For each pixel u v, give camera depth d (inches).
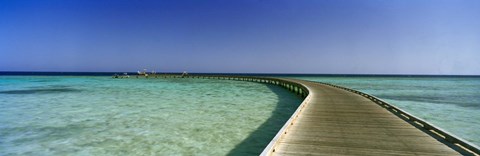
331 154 229.3
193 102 741.9
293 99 852.6
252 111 598.5
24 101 752.3
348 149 242.2
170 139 368.2
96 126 437.7
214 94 990.4
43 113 553.0
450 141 263.7
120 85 1547.7
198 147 336.2
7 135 381.4
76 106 655.1
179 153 313.4
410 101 876.6
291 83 1157.7
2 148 324.8
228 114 556.7
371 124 344.5
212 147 336.8
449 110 677.9
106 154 307.0
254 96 931.3
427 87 1732.3
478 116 590.9
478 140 395.2
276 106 682.8
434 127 296.8
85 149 323.6
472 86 1887.3
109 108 623.2
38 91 1096.8
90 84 1649.9
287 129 308.5
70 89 1218.6
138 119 496.1
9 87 1333.7
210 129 426.0
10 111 577.9
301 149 241.8
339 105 521.3
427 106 753.6
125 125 446.6
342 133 297.4
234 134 398.0
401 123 350.9
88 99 807.1
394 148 245.4
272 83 1790.1
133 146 336.2
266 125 458.6
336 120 369.7
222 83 1860.2
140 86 1461.6
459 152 234.4
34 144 341.1
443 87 1736.0
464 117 578.2
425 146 250.8
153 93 1019.9
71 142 350.6
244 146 342.3
